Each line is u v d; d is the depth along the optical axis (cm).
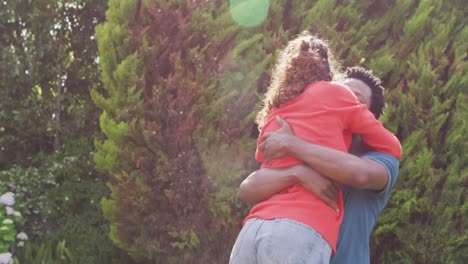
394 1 489
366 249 271
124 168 493
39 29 744
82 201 684
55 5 754
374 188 258
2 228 582
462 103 441
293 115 261
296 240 236
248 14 480
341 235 266
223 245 476
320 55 278
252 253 244
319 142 253
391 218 443
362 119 259
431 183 437
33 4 741
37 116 762
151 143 478
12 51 743
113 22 511
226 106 468
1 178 673
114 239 511
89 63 780
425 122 447
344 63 461
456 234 438
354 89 293
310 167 251
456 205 437
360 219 269
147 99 488
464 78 442
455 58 450
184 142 473
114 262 592
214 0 488
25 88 758
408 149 441
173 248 491
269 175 257
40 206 654
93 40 772
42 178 679
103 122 496
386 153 267
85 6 766
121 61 503
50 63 766
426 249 442
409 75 458
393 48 471
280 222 241
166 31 489
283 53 287
